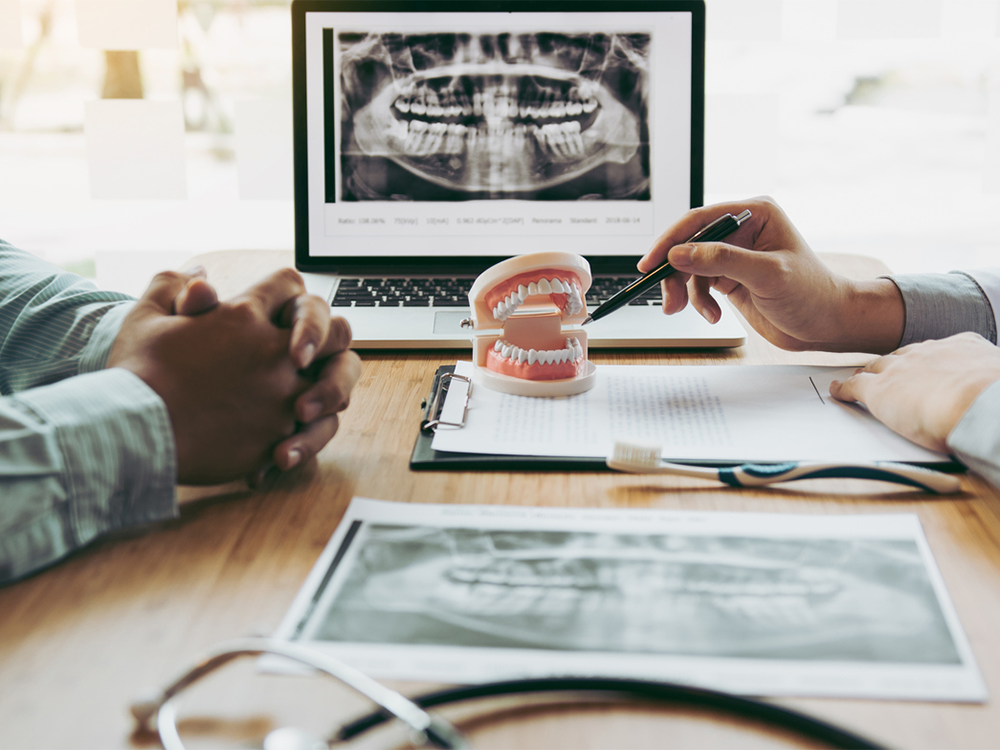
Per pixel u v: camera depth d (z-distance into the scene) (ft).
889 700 1.04
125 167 4.54
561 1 3.14
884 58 5.81
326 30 3.14
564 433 1.89
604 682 1.06
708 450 1.80
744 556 1.38
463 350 2.54
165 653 1.16
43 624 1.23
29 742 0.99
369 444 1.91
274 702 1.06
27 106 6.06
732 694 1.04
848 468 1.63
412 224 3.17
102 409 1.51
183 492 1.68
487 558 1.38
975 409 1.66
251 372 1.66
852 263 3.34
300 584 1.33
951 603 1.24
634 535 1.45
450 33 3.15
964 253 5.82
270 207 6.45
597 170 3.16
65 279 2.14
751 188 4.51
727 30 4.63
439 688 1.07
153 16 4.60
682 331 2.56
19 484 1.36
